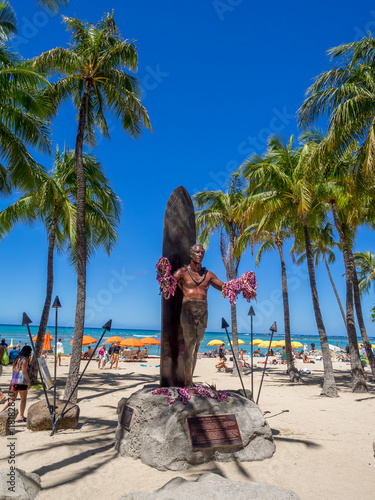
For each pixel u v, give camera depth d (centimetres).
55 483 482
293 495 396
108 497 445
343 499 450
